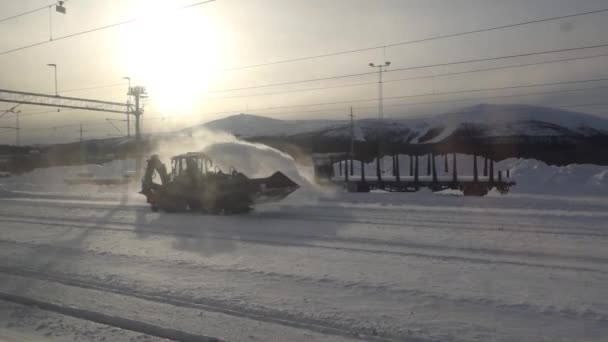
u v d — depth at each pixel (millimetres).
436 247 12969
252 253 12516
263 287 9367
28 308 8727
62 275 10828
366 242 13859
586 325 7102
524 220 17547
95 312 8266
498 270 10289
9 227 18828
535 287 8992
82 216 21734
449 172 37219
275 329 7293
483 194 27422
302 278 9883
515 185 29750
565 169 32406
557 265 10711
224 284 9617
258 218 19484
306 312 7918
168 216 21016
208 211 21547
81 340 7098
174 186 22391
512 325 7168
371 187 31359
